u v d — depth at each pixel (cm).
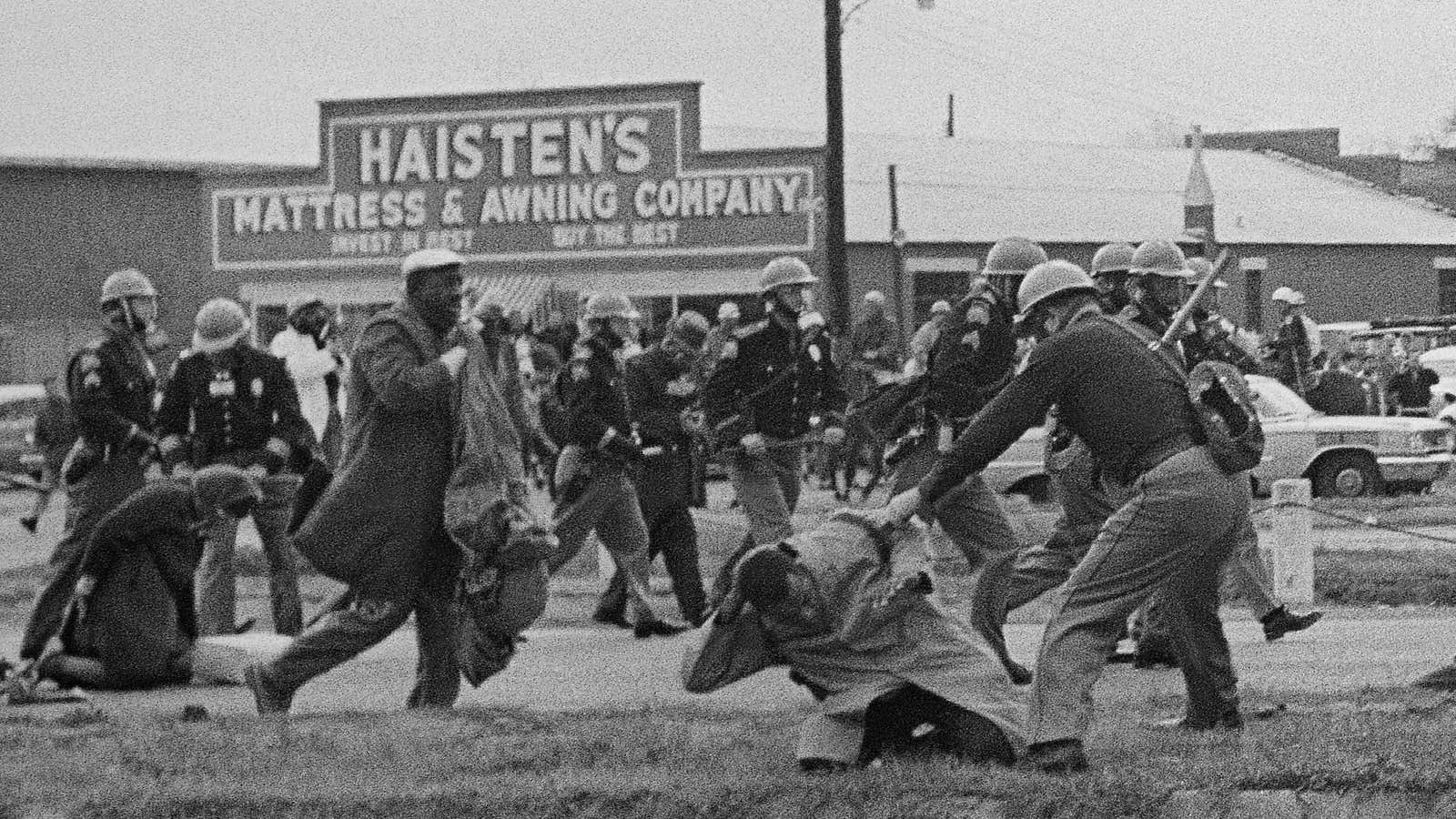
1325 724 1020
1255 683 1289
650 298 4491
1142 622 1372
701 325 2114
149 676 1420
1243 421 930
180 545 1431
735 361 1669
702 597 1736
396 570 1165
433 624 1202
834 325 4172
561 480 1684
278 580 1588
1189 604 1012
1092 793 861
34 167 6238
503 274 4566
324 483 1212
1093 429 936
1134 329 949
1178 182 6328
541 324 4475
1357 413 3275
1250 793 875
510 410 1952
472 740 1054
